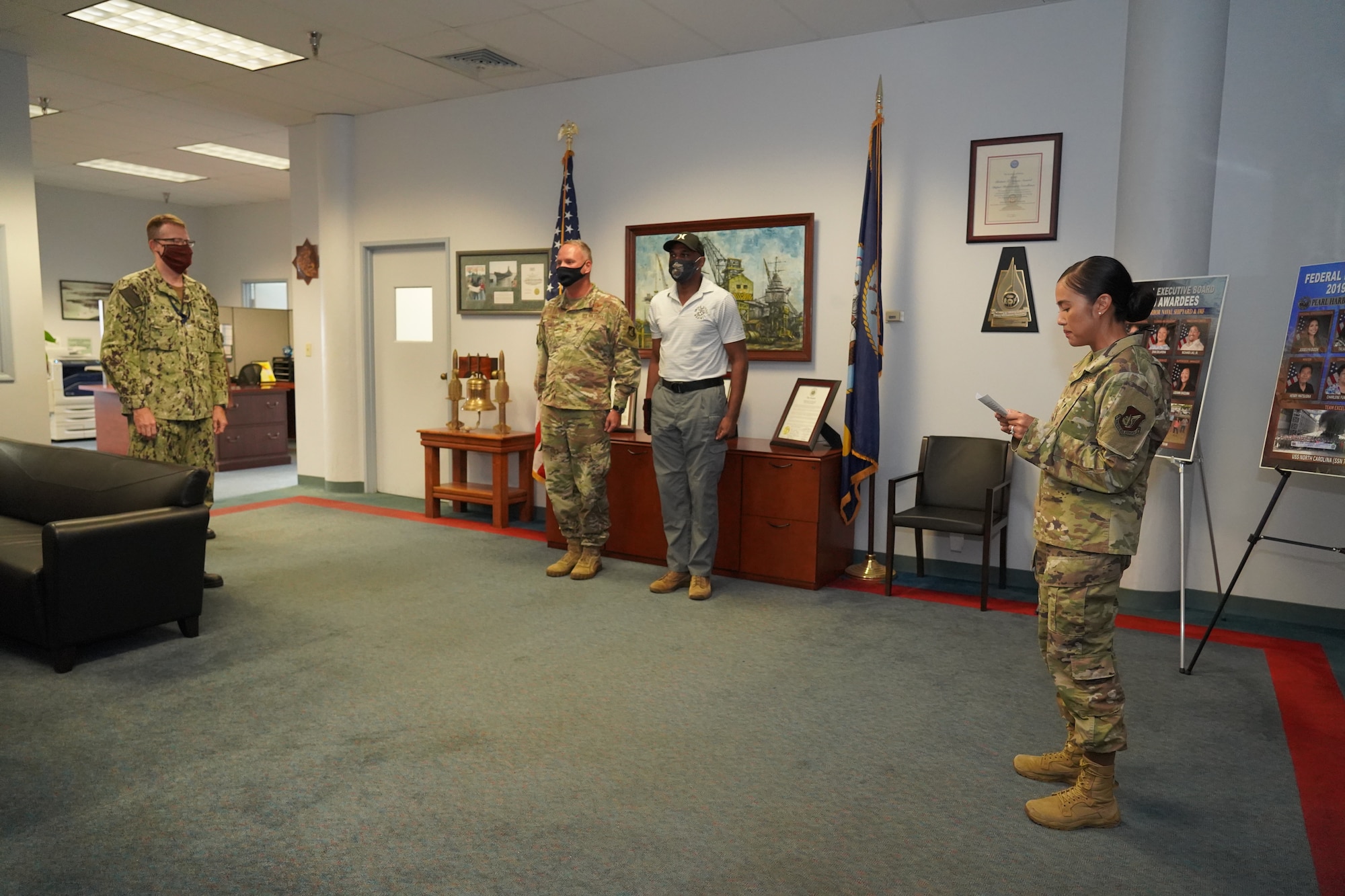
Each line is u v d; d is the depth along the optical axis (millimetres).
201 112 6355
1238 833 2082
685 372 3898
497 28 4539
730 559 4332
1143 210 3752
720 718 2691
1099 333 1984
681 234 5027
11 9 4449
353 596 3916
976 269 4266
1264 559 3832
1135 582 3945
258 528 5359
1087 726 2029
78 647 3078
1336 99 3561
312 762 2365
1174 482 3846
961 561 4422
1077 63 3988
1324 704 2875
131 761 2357
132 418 3941
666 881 1858
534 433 5668
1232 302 3799
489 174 5797
